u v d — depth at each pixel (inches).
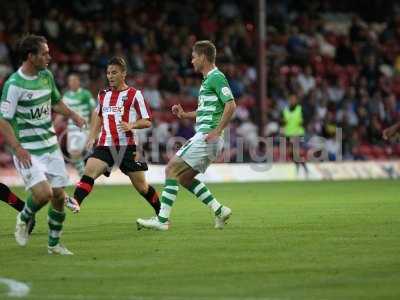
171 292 855.7
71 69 2940.5
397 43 3612.2
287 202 1866.4
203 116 1315.2
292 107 2765.7
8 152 2610.7
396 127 1346.0
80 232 1331.2
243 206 1768.0
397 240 1206.3
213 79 1296.8
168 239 1234.6
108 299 826.2
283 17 3540.8
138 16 3324.3
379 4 3882.9
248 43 3324.3
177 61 3132.4
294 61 3326.8
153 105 2928.2
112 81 1358.3
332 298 821.9
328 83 3339.1
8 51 2962.6
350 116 3164.4
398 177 2910.9
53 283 907.4
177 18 3316.9
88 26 3125.0
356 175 2859.3
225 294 842.8
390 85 3398.1
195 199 1948.8
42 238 1253.7
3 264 1024.2
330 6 3875.5
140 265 1012.5
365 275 936.3
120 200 1947.6
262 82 2800.2
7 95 1018.1
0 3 3070.9
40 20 3068.4
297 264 1008.2
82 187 1341.0
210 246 1160.2
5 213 1620.3
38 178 1027.9
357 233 1286.9
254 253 1095.0
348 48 3415.4
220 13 3528.5
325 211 1641.2
